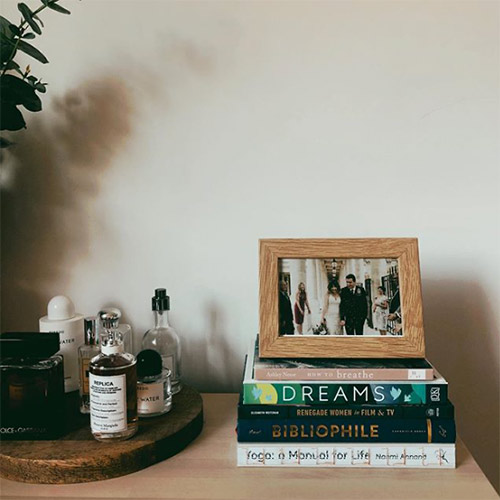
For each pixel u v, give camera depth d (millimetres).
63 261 1013
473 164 963
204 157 984
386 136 966
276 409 742
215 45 971
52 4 846
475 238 971
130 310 1013
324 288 808
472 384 991
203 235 995
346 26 958
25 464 706
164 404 827
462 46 953
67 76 987
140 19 975
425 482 702
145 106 983
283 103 970
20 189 1007
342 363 769
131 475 723
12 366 758
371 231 979
